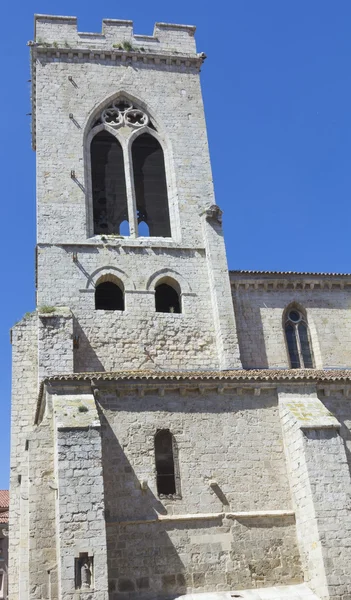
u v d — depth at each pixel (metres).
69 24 42.69
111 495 24.62
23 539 27.39
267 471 26.45
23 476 28.61
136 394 26.61
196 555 24.20
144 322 34.41
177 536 24.36
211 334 35.00
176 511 24.86
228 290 35.44
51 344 31.28
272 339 35.91
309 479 24.94
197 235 37.62
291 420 26.55
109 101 41.19
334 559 23.67
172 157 40.12
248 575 24.31
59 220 36.28
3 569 54.84
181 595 23.42
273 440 27.05
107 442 25.48
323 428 25.98
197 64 43.69
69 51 41.66
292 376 28.02
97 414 24.84
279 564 24.78
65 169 38.00
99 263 35.38
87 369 32.66
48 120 39.41
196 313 35.38
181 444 26.17
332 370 32.84
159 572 23.67
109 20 43.44
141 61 42.84
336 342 36.66
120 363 33.19
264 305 36.72
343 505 24.69
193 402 27.03
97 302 36.38
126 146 40.25
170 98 42.16
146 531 24.20
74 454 23.64
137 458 25.47
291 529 25.50
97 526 22.62
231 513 25.17
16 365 33.50
